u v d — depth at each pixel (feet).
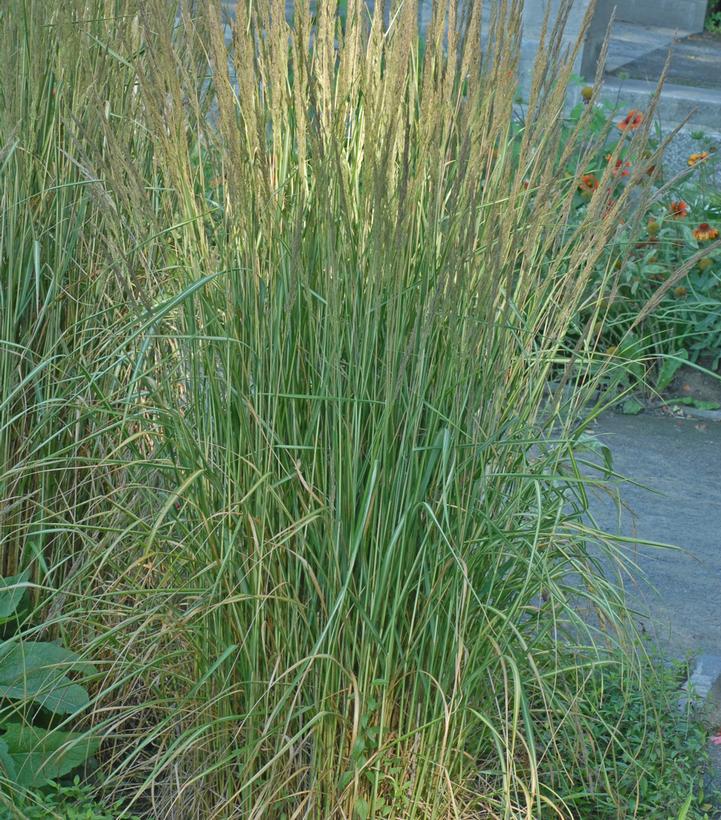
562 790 7.68
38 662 7.59
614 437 15.98
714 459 15.49
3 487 7.73
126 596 7.98
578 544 7.63
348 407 6.19
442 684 6.70
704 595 11.61
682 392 17.35
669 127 26.48
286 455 6.40
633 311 17.10
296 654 6.54
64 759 7.29
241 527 6.51
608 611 7.07
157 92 6.32
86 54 7.91
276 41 6.22
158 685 7.68
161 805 7.35
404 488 6.29
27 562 8.39
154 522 6.65
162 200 7.88
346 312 6.23
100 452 8.10
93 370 8.15
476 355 6.43
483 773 7.41
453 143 6.85
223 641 6.76
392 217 6.23
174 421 6.66
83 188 8.11
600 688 8.43
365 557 6.42
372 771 6.69
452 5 6.28
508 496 7.04
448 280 6.18
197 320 6.58
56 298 8.07
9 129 7.80
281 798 6.57
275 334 6.15
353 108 6.70
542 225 6.94
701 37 39.04
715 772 8.43
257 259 6.11
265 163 5.90
